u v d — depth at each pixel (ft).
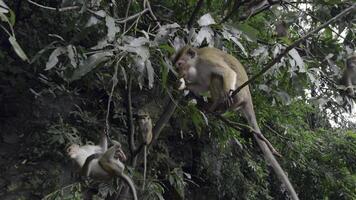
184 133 30.55
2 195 22.26
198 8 17.31
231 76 15.92
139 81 12.82
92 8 14.82
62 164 23.70
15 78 24.45
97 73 20.51
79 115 25.05
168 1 20.97
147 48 12.18
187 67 16.30
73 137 23.53
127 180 13.60
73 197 21.80
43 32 23.81
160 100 22.94
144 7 16.76
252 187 34.09
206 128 28.17
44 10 23.52
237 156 33.78
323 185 37.04
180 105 17.99
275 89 19.49
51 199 19.95
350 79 18.52
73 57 12.67
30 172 23.18
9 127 24.06
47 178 23.15
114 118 26.71
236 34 14.62
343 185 36.78
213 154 31.86
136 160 18.56
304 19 19.56
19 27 23.61
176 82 16.30
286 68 17.43
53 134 23.30
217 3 21.26
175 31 14.46
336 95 18.33
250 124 16.52
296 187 37.73
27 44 23.57
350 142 37.06
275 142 33.94
